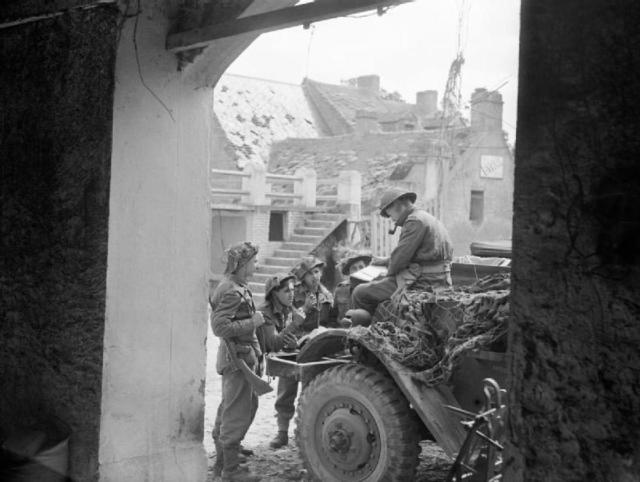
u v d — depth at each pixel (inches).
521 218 94.0
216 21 176.2
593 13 88.2
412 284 234.4
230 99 1181.1
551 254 91.4
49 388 175.9
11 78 187.0
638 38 84.9
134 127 171.2
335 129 1234.6
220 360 221.6
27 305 181.6
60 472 167.0
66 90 174.1
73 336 171.8
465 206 848.3
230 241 741.9
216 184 785.6
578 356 88.8
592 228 88.0
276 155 1058.7
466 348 196.1
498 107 875.4
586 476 88.1
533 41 93.0
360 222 759.1
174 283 182.2
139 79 171.6
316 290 289.4
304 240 746.8
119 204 168.7
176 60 179.2
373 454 207.8
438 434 195.2
